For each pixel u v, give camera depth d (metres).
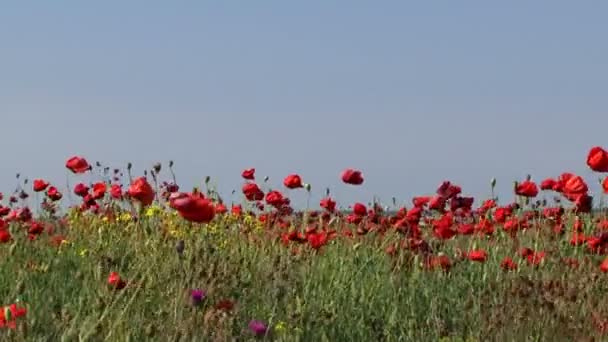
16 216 11.91
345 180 11.78
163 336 7.46
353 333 8.91
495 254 11.40
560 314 8.99
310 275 10.11
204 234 10.64
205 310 7.94
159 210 11.29
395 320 9.28
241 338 7.69
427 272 10.73
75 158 12.07
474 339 8.76
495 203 12.81
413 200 11.65
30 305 8.20
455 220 13.27
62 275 10.18
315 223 12.45
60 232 13.07
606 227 11.73
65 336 6.70
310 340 8.34
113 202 13.04
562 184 11.57
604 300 9.30
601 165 9.95
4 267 9.99
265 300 9.14
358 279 10.38
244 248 11.24
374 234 11.95
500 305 9.22
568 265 10.82
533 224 12.05
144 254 10.38
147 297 8.41
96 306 7.24
